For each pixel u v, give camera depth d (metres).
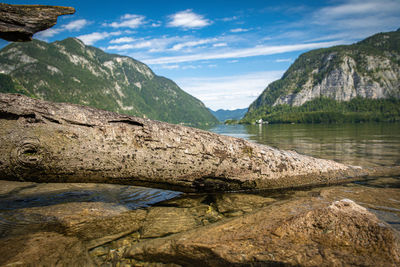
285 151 5.18
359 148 10.68
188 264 2.38
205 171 4.09
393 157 8.02
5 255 2.30
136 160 3.62
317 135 21.09
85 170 3.45
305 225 2.64
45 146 3.20
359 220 2.59
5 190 4.56
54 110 3.30
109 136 3.49
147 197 4.40
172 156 3.81
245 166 4.36
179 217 3.45
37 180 3.44
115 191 4.77
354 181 5.22
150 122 3.86
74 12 3.64
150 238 2.84
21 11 3.29
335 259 2.17
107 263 2.38
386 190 4.39
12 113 3.11
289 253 2.29
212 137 4.24
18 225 3.03
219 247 2.43
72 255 2.44
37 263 2.22
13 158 3.09
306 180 4.98
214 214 3.53
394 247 2.22
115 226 3.16
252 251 2.35
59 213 3.46
